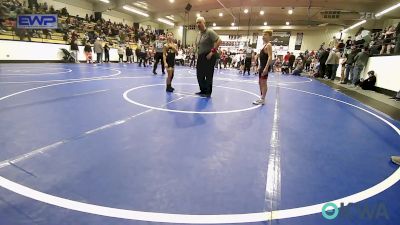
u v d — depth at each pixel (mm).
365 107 5285
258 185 1800
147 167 1968
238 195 1655
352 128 3523
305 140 2857
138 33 21953
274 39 26516
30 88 5043
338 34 24109
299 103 5262
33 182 1662
